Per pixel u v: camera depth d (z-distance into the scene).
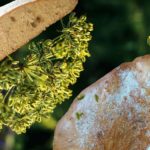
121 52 0.70
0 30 0.38
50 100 0.41
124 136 0.39
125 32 0.70
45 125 0.66
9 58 0.40
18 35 0.38
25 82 0.40
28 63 0.40
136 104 0.39
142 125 0.38
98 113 0.39
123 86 0.39
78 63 0.41
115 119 0.39
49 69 0.41
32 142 0.67
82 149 0.39
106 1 0.70
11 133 0.62
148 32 0.69
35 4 0.38
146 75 0.38
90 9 0.71
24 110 0.41
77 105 0.40
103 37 0.70
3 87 0.40
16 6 0.38
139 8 0.70
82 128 0.39
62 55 0.40
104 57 0.70
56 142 0.40
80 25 0.41
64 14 0.38
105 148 0.39
